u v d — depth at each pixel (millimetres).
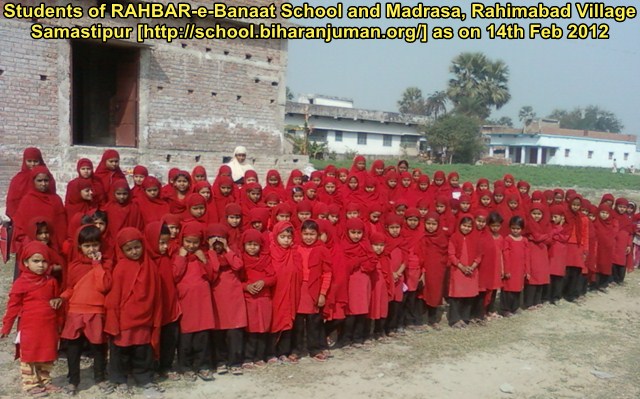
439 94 65375
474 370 6727
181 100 15820
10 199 7992
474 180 34375
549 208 9758
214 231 6266
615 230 11289
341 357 7008
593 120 101312
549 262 9648
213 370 6332
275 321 6676
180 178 8844
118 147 14773
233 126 16984
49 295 5488
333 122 44688
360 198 10820
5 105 12711
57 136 13500
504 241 8977
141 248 5578
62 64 13438
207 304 6109
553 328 8477
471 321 8586
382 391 6031
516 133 59500
